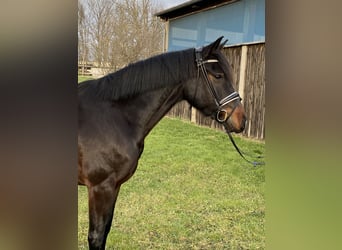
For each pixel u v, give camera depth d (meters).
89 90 1.64
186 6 6.38
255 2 5.12
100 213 1.61
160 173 3.73
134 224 2.50
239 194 3.14
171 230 2.41
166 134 5.76
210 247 2.19
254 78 5.02
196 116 6.79
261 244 2.22
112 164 1.61
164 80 1.72
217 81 1.77
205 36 6.47
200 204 2.90
